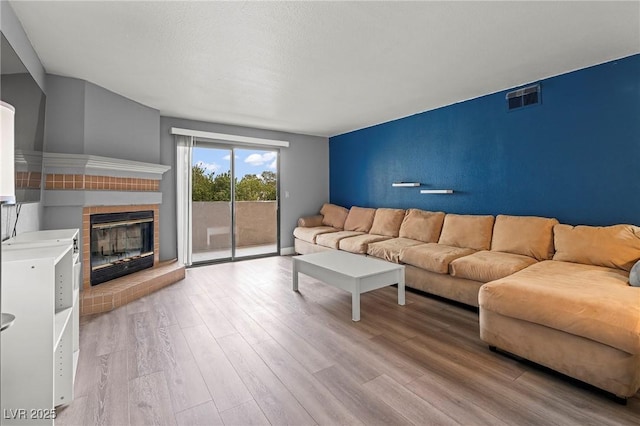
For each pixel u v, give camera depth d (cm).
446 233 388
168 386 184
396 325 271
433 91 362
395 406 167
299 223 589
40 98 234
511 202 356
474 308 309
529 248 309
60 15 207
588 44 250
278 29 225
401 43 246
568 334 184
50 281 134
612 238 259
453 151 414
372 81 328
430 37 238
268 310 304
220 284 391
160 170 408
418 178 462
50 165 293
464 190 404
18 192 187
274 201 591
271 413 162
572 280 221
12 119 115
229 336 248
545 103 324
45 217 296
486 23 219
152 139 412
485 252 330
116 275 359
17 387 131
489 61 281
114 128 356
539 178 331
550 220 311
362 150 560
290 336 249
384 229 476
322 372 199
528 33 232
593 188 294
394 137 498
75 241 228
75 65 285
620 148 278
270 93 363
